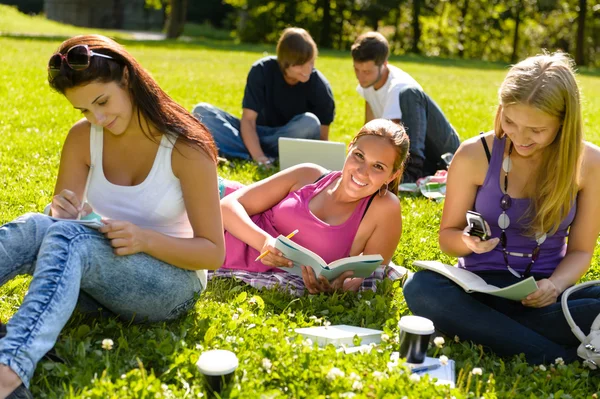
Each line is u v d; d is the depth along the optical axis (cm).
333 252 389
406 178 647
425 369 292
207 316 324
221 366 252
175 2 3884
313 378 266
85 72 280
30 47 2158
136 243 289
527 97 309
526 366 309
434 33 4156
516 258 349
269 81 694
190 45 2903
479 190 353
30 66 1520
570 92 311
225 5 5328
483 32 4144
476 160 350
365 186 374
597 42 4175
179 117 311
